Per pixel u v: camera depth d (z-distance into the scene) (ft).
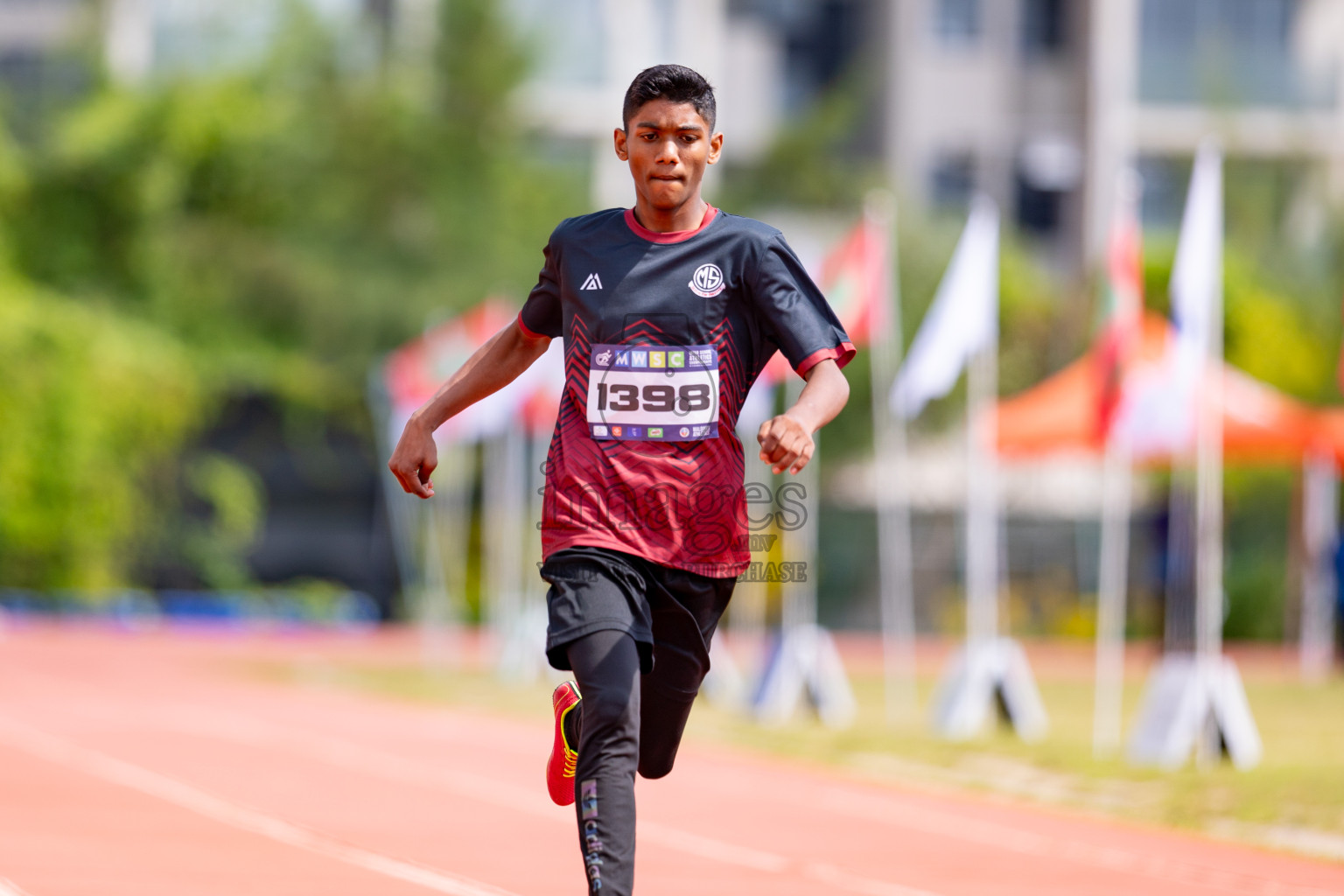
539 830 77.30
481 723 136.56
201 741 113.70
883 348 159.53
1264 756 120.78
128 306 305.73
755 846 75.82
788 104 402.93
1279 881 70.69
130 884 59.88
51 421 268.62
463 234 314.76
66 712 131.75
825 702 151.02
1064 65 397.60
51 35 393.91
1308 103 384.27
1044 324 312.91
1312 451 187.73
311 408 295.28
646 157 42.37
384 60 328.29
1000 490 304.30
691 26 387.96
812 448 39.11
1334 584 240.94
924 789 103.04
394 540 296.10
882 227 149.69
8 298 274.57
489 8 325.42
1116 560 182.50
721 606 43.86
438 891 60.03
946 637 292.20
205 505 287.48
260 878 62.03
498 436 252.62
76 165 304.09
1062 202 396.98
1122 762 113.19
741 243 42.68
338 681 176.76
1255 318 289.53
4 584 271.28
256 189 314.96
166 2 351.67
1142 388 147.74
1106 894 65.82
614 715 40.65
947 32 397.19
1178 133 387.14
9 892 57.47
